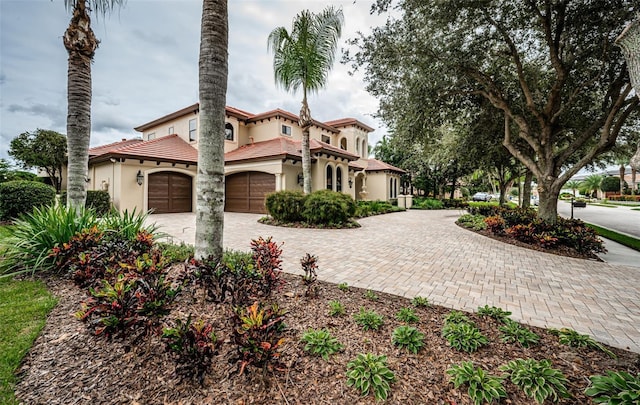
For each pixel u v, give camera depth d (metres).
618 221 16.92
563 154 9.55
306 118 13.44
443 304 4.18
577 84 9.35
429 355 2.75
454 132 15.20
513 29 8.40
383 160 35.19
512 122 12.14
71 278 4.32
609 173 68.75
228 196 19.36
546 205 9.73
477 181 33.75
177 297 3.73
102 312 2.39
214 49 4.36
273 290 4.12
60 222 5.03
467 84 9.89
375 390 2.22
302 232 10.91
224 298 3.33
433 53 8.60
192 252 5.78
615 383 2.22
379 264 6.41
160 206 16.97
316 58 12.31
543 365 2.46
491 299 4.44
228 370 2.45
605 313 3.98
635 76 3.09
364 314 3.43
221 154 4.46
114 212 6.77
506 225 10.38
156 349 2.71
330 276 5.42
